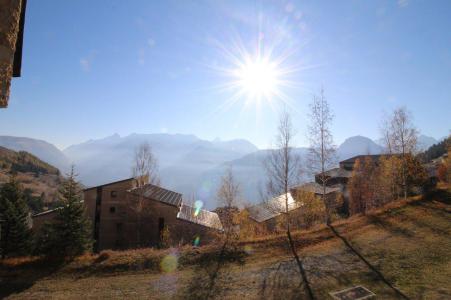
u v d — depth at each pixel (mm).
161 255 16703
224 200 37906
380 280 11453
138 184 37625
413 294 9922
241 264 15273
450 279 10836
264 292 11422
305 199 35344
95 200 39438
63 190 21266
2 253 23797
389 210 24438
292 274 13109
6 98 3357
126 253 17359
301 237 19234
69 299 11695
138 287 12766
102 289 12680
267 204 37969
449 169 36438
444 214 20781
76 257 17281
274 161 23234
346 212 49188
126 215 39219
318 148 22047
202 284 12758
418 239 16297
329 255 15328
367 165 44469
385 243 16297
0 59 3236
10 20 3346
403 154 31359
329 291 10891
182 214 39688
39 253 19062
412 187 35344
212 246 18297
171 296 11656
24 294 12336
